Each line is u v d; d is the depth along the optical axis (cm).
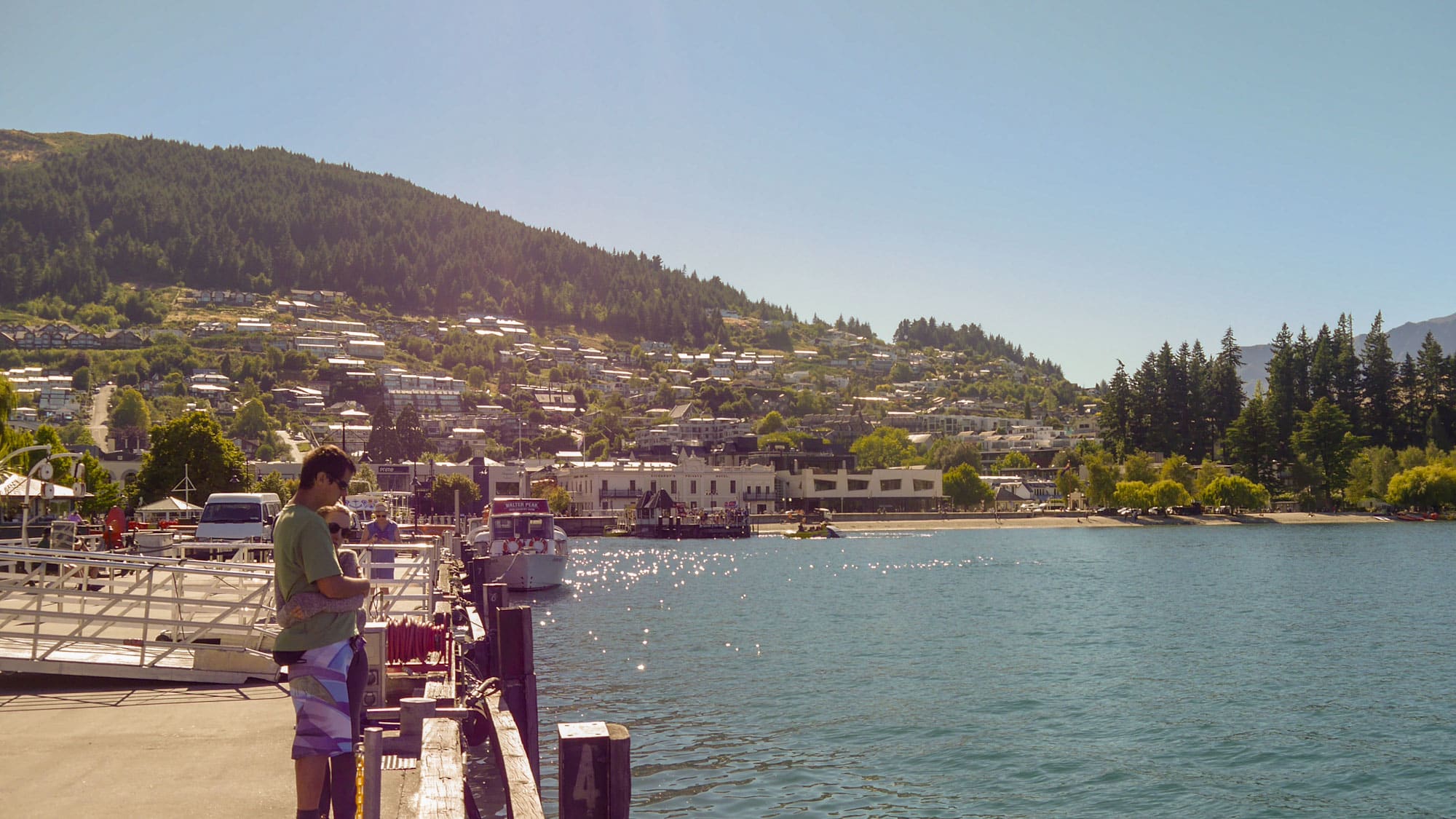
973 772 2536
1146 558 11925
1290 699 3488
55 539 3522
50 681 1780
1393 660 4359
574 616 6103
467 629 2589
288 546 876
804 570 10431
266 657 1788
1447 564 10275
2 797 1058
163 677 1761
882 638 5034
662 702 3341
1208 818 2238
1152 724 3067
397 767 1192
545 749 2558
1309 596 7256
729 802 2244
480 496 19400
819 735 2886
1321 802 2336
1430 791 2434
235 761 1220
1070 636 5172
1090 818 2198
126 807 1021
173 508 5716
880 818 2166
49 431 8406
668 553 14162
